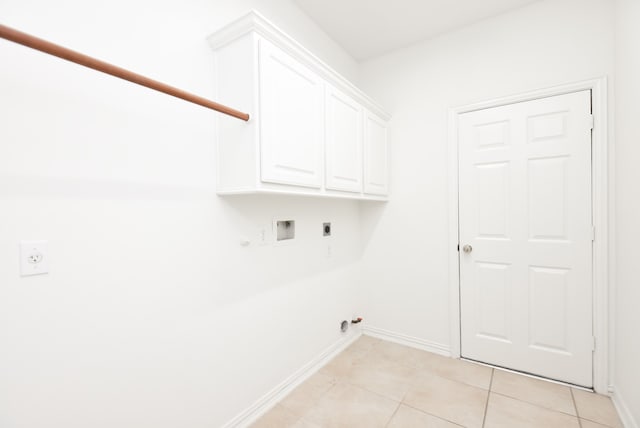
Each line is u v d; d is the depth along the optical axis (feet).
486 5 6.57
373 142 7.50
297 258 6.50
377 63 8.70
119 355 3.59
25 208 2.89
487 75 7.02
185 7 4.32
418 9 6.70
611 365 5.81
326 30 7.48
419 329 8.06
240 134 4.32
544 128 6.40
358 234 9.00
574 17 6.10
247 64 4.19
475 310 7.25
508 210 6.81
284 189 4.70
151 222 3.89
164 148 4.02
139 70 3.75
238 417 5.06
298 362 6.48
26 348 2.91
